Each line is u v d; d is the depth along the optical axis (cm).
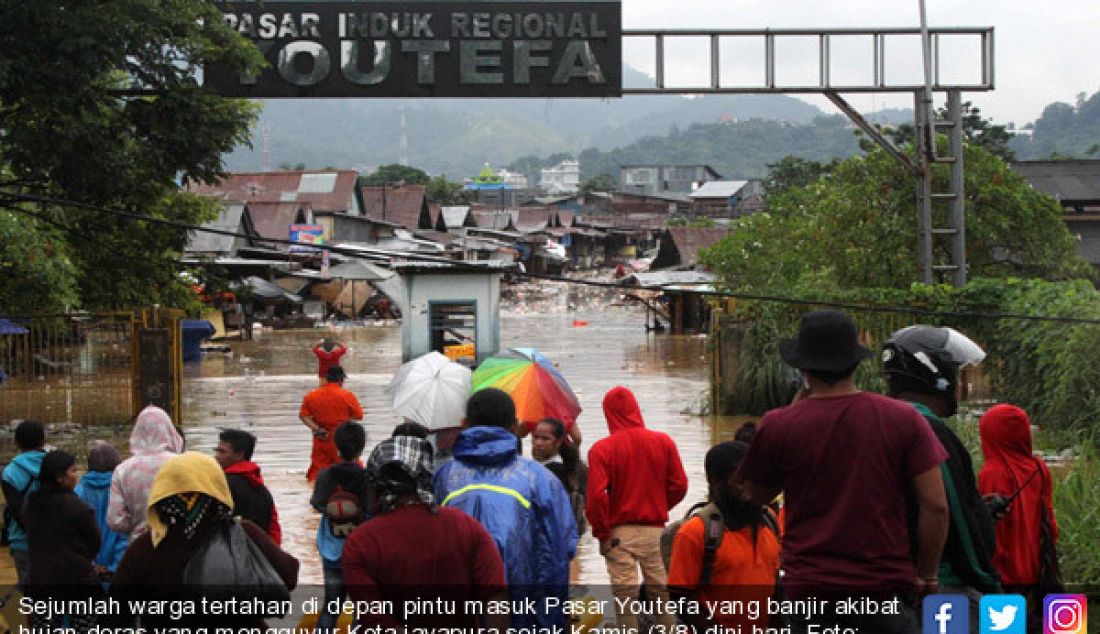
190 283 3109
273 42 1930
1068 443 1560
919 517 475
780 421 480
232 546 547
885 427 469
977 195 2753
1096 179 4141
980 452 1253
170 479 545
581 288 8731
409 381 1169
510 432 620
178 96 1709
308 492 1441
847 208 2808
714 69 2095
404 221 8431
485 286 2516
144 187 1823
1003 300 1897
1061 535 905
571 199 13338
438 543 510
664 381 2970
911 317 1991
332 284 6138
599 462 771
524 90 1964
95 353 2484
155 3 1617
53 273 2197
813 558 471
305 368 3462
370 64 1942
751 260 3634
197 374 3259
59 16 1529
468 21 1948
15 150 1702
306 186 7369
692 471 1568
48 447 1827
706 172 16075
